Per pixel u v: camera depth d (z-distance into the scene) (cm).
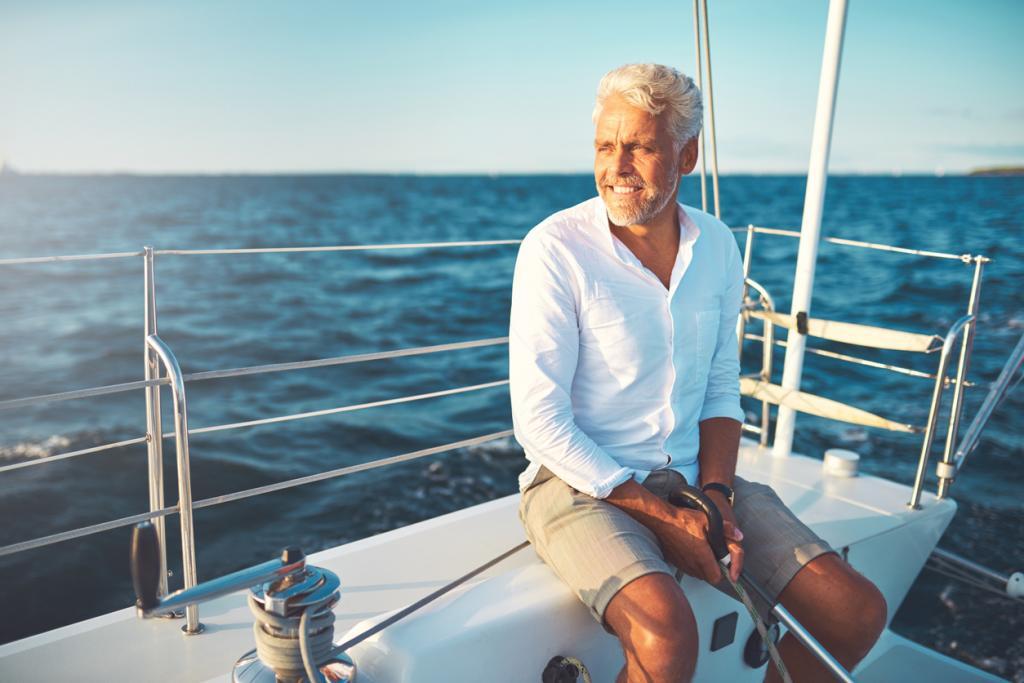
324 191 7931
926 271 1725
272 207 5722
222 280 2034
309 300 1742
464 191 7669
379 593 180
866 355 1005
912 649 251
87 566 488
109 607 448
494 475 617
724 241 173
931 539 246
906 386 863
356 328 1458
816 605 152
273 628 113
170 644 167
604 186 156
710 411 179
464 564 194
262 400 970
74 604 450
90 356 1316
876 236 3012
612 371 159
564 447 151
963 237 2889
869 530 229
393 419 836
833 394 841
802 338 269
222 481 664
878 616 149
